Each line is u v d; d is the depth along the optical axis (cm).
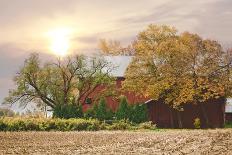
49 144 4312
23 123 6794
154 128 7669
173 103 9112
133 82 8912
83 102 9281
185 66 8794
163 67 8781
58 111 8194
